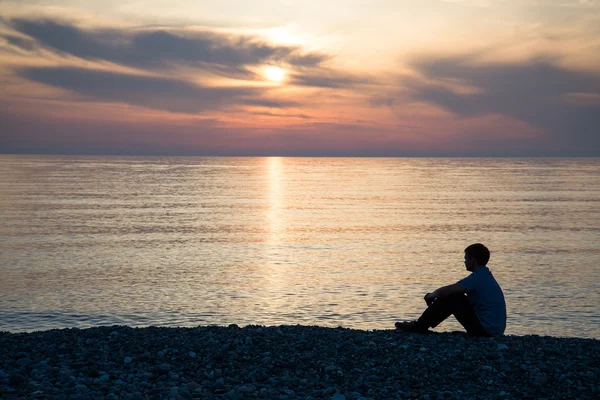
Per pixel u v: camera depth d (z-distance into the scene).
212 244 70.94
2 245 67.75
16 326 28.84
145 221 100.12
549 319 30.36
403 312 32.41
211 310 33.12
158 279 45.28
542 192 195.62
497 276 46.25
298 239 76.88
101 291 39.50
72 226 90.44
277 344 9.54
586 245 69.44
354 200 160.25
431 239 76.56
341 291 39.59
